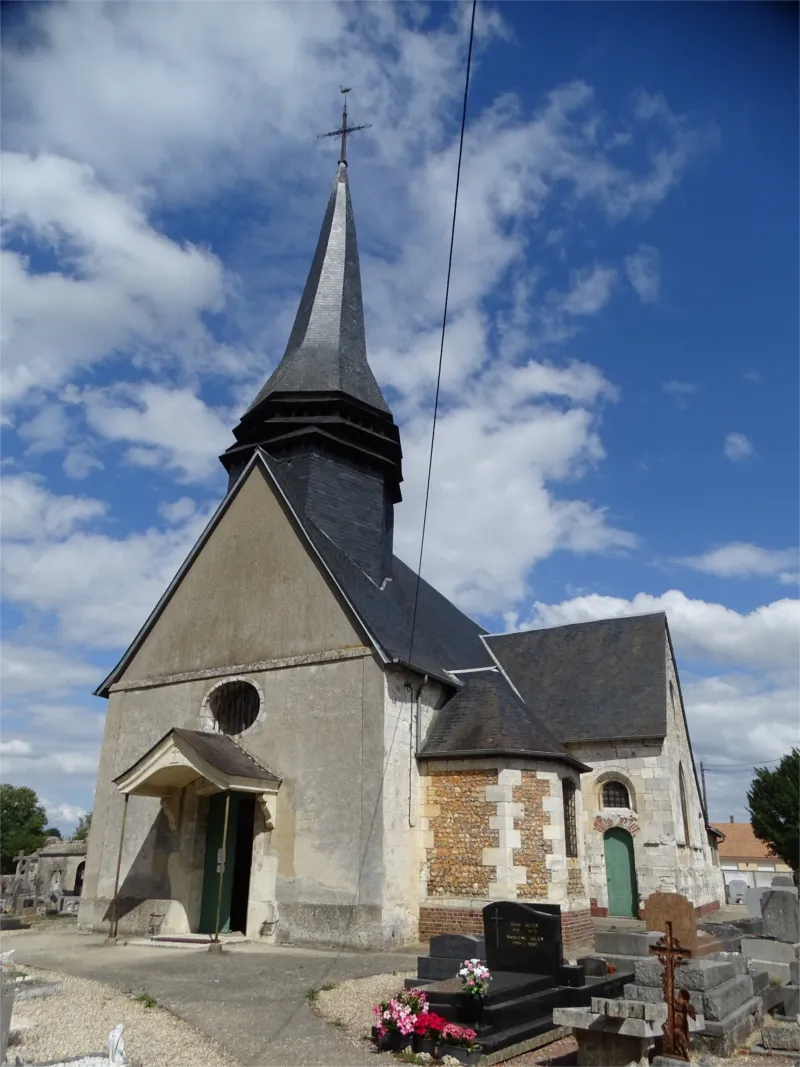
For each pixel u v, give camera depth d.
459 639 23.58
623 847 20.72
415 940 14.67
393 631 17.09
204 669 17.42
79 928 17.02
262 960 12.33
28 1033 7.61
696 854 23.42
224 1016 8.44
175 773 15.48
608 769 21.20
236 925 15.52
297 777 15.26
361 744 14.83
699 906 22.08
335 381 20.61
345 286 23.33
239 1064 6.82
